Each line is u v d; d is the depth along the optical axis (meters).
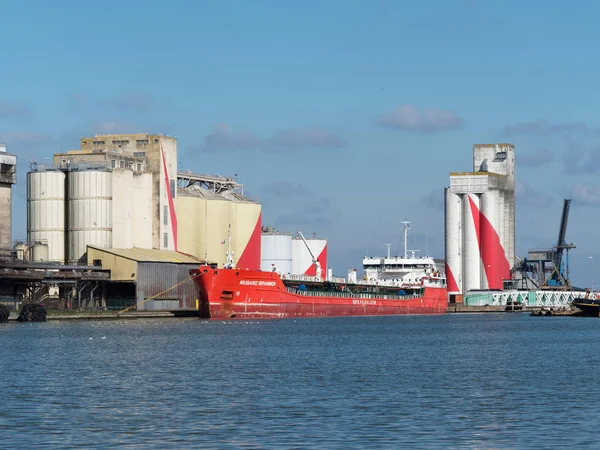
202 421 135.00
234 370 197.38
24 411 143.38
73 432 127.69
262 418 137.00
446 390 165.12
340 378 182.75
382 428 129.62
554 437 123.88
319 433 126.44
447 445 119.62
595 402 151.38
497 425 131.75
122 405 148.75
